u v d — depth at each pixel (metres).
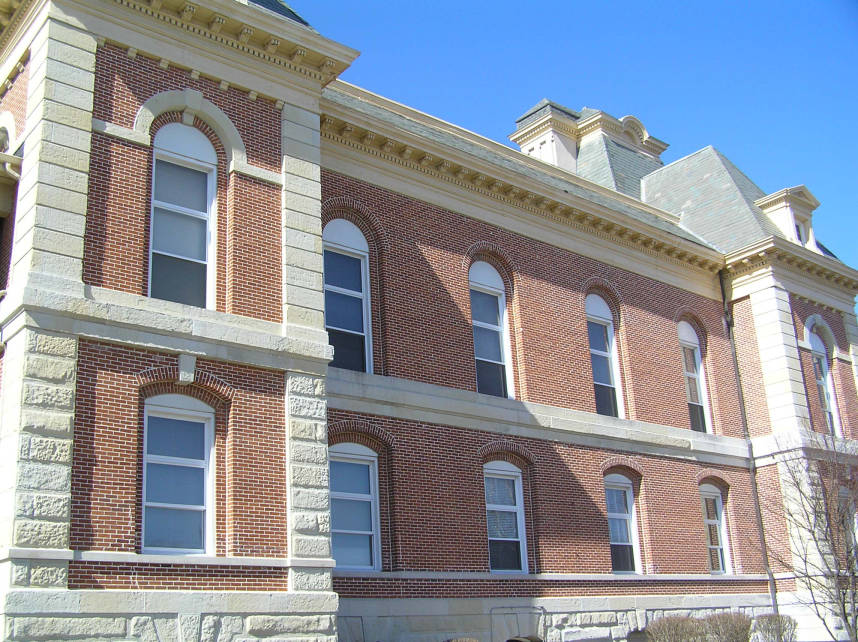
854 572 25.09
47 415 13.68
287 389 16.31
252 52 18.02
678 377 28.14
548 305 25.03
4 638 12.40
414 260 22.19
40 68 15.62
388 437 20.11
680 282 29.56
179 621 13.93
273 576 15.20
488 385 23.28
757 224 31.30
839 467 27.91
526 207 25.28
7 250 15.83
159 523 14.77
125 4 16.61
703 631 22.84
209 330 15.64
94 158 15.59
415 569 19.62
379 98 25.31
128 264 15.45
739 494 28.42
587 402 24.95
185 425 15.47
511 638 20.72
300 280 17.20
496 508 22.12
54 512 13.34
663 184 36.41
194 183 17.06
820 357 31.66
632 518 25.31
